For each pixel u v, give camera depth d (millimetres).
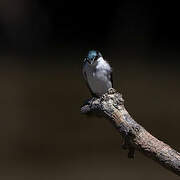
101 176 11281
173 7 28328
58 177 11445
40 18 28156
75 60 25250
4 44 27250
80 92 19516
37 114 16484
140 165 11719
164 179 10867
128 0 28875
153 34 28484
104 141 13641
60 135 14258
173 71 22984
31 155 12844
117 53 27109
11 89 19703
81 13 28812
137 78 21531
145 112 16500
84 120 15539
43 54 26500
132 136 3055
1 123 15344
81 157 12664
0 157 12703
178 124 15141
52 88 20078
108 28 28891
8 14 27625
